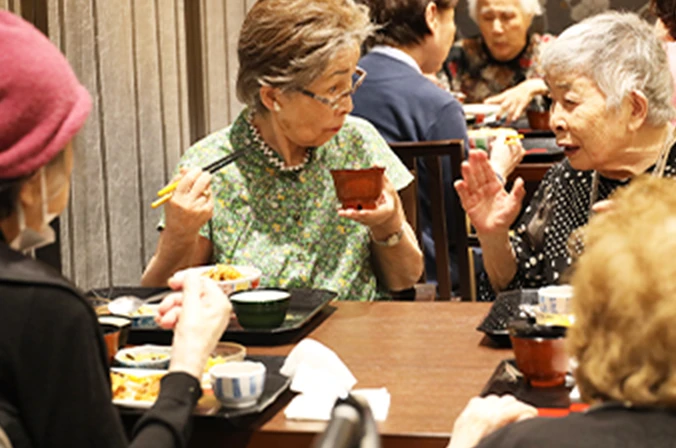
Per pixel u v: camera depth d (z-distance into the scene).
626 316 0.85
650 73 2.00
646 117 2.03
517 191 2.13
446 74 5.33
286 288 2.09
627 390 0.85
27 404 1.11
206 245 2.23
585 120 2.03
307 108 2.10
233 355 1.63
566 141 2.07
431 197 2.71
